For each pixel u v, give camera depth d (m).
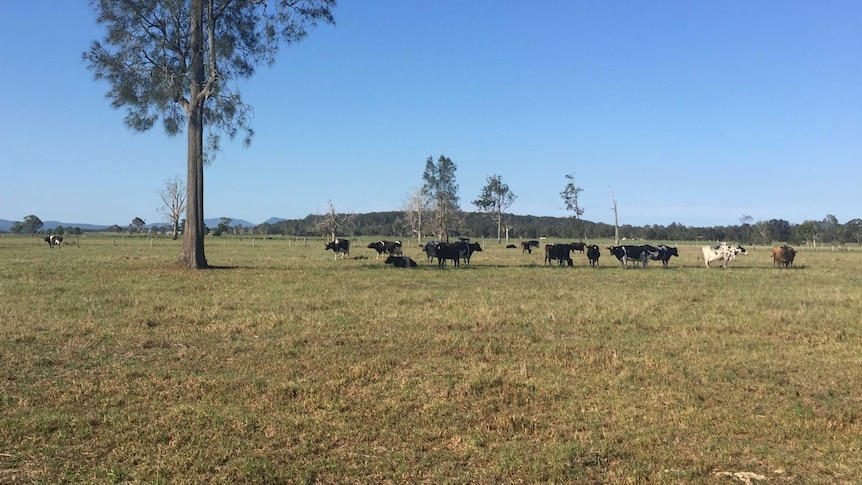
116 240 75.62
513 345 10.52
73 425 6.39
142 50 24.92
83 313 13.37
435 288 19.28
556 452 5.73
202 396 7.49
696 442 6.08
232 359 9.49
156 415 6.77
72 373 8.55
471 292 18.12
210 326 11.93
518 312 14.12
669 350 10.18
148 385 7.90
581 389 7.84
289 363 9.15
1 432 6.16
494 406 7.17
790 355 9.77
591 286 20.36
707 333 11.66
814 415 6.83
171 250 47.72
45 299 15.51
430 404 7.18
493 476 5.31
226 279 21.34
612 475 5.33
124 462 5.54
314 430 6.32
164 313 13.52
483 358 9.62
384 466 5.49
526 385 7.94
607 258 41.78
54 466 5.46
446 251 29.88
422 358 9.59
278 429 6.35
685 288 19.78
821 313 14.01
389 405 7.13
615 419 6.73
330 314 13.59
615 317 13.36
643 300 16.14
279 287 18.92
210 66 24.66
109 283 19.56
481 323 12.58
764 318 13.27
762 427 6.46
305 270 25.70
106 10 24.17
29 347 10.03
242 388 7.79
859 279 23.59
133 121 25.92
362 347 10.33
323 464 5.52
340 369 8.77
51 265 27.33
